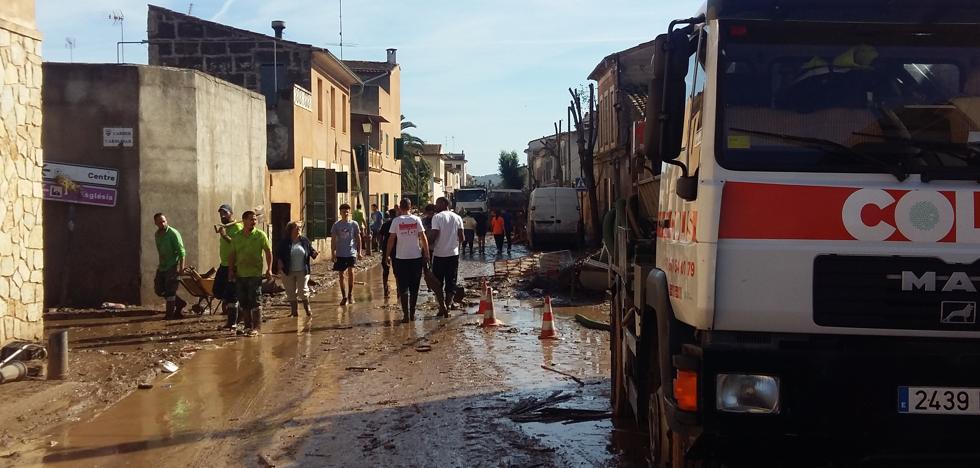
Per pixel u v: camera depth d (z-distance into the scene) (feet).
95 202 55.21
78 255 55.11
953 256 14.32
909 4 15.49
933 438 14.23
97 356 37.11
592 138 79.10
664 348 16.80
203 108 60.44
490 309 46.85
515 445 23.62
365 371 34.04
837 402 14.32
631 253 23.26
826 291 14.47
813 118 15.08
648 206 21.81
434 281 50.49
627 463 21.97
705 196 14.80
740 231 14.69
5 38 37.01
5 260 36.94
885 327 14.34
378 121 152.05
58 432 25.14
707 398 14.53
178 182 57.62
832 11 15.60
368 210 134.82
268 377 32.99
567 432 24.99
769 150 14.94
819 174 14.73
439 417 26.68
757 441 14.66
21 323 38.09
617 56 113.80
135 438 24.45
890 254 14.39
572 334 43.98
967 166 14.67
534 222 127.13
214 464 22.08
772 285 14.55
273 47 108.47
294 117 91.71
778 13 15.69
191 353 38.11
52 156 54.60
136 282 55.52
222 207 48.21
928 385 14.24
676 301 16.52
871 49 15.44
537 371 33.96
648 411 20.61
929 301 14.30
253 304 44.29
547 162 270.87
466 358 36.86
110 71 55.36
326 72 113.29
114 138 55.36
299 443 23.95
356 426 25.68
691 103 16.83
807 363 14.38
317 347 39.96
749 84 15.30
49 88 54.65
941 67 15.35
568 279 65.36
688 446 15.61
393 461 22.27
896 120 15.01
